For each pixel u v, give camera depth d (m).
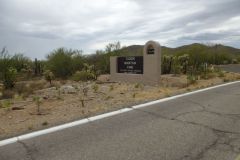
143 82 14.83
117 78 16.59
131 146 4.75
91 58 25.19
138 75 15.15
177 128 5.78
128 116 6.80
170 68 21.86
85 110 7.62
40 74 24.55
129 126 5.94
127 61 16.00
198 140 5.04
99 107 8.00
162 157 4.29
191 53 28.02
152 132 5.51
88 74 18.23
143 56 14.91
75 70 22.08
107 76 19.69
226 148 4.65
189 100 9.02
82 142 4.97
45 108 8.05
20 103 9.16
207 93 10.62
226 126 5.93
